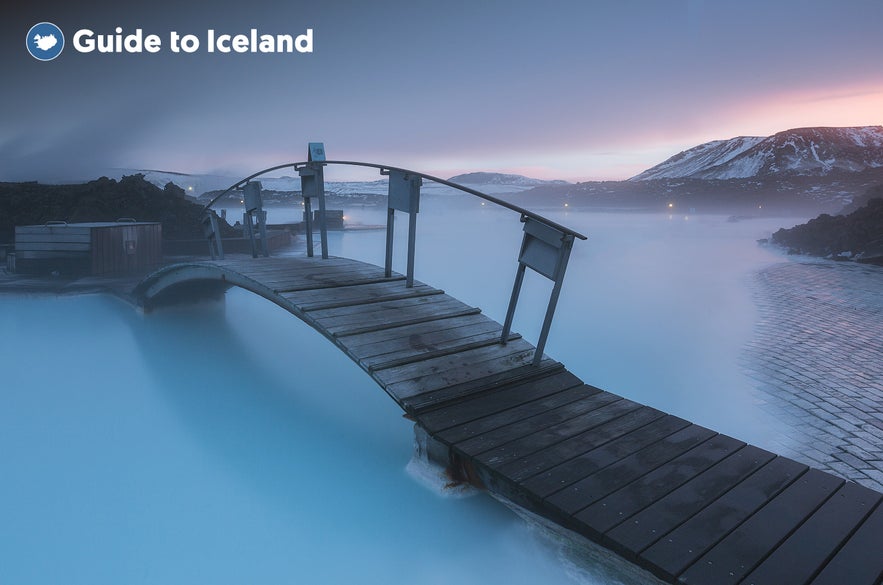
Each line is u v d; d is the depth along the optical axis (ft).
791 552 8.68
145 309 32.65
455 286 46.62
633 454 11.74
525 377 15.49
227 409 20.63
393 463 15.90
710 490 10.39
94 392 22.35
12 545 12.44
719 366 23.73
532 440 12.35
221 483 15.03
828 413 18.16
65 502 14.30
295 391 22.65
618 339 28.99
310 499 13.97
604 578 10.18
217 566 11.51
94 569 11.57
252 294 42.78
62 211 63.77
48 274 43.96
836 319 32.48
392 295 20.24
